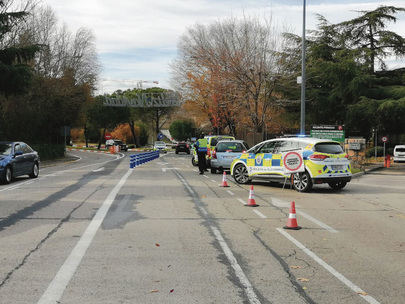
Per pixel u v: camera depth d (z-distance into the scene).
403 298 4.97
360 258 6.68
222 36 43.47
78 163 37.53
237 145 23.08
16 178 20.42
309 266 6.21
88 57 49.50
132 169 26.84
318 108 39.00
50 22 45.53
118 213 10.42
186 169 27.12
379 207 12.02
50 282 5.40
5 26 30.17
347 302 4.84
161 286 5.29
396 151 36.59
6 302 4.74
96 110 83.62
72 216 9.98
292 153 15.25
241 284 5.39
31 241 7.55
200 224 9.19
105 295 4.97
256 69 34.94
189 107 51.41
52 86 43.62
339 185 16.53
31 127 42.91
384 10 40.97
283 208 11.50
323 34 41.94
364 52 38.62
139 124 105.25
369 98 36.84
